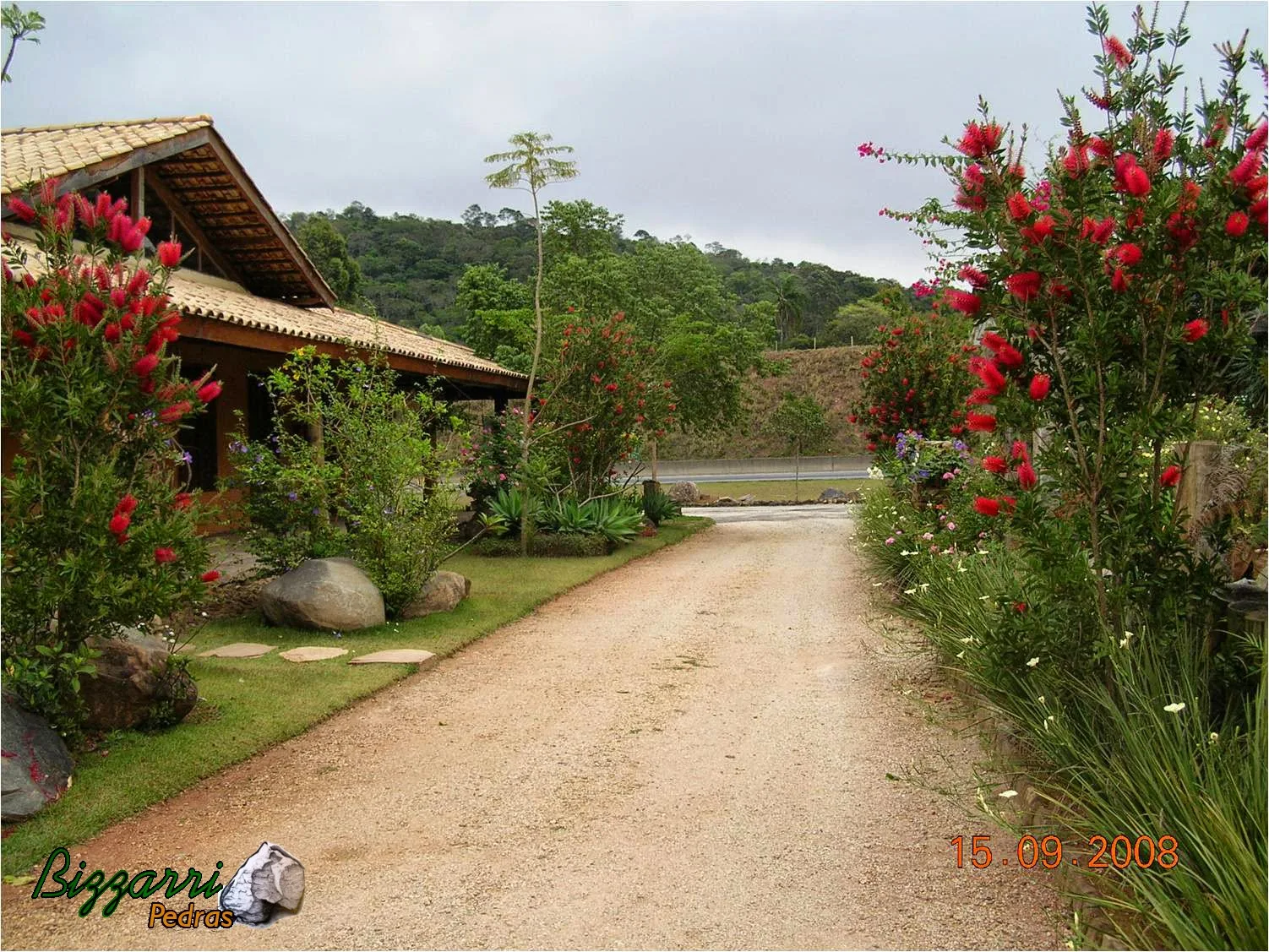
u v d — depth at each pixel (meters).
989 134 3.98
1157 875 2.95
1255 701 3.22
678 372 20.88
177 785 4.57
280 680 6.32
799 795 4.43
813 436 35.09
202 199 12.51
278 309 12.70
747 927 3.25
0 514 4.48
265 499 8.91
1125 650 3.86
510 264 51.12
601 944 3.16
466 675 6.82
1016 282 3.84
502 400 19.92
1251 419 4.88
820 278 68.12
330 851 3.93
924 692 5.99
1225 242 3.62
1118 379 3.80
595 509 14.17
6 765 4.15
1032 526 4.02
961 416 12.27
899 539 9.27
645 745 5.22
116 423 4.86
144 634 5.42
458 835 4.07
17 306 4.62
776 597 10.00
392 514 8.58
